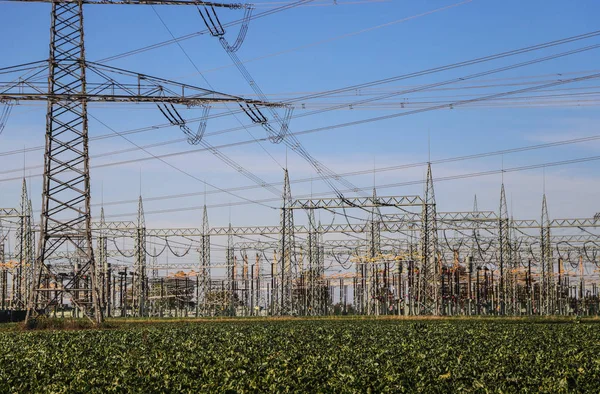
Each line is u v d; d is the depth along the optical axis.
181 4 51.16
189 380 31.88
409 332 60.72
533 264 136.00
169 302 142.75
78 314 95.75
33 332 59.88
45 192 62.12
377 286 113.62
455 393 29.59
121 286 122.62
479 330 62.97
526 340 52.31
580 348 46.34
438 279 102.31
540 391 29.19
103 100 53.22
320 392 29.02
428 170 93.94
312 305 113.44
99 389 30.17
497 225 110.69
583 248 124.44
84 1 60.91
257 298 142.12
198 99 52.69
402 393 29.56
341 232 107.31
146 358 40.06
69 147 62.00
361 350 44.34
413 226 115.50
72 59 60.81
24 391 30.62
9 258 128.25
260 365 36.62
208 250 122.31
